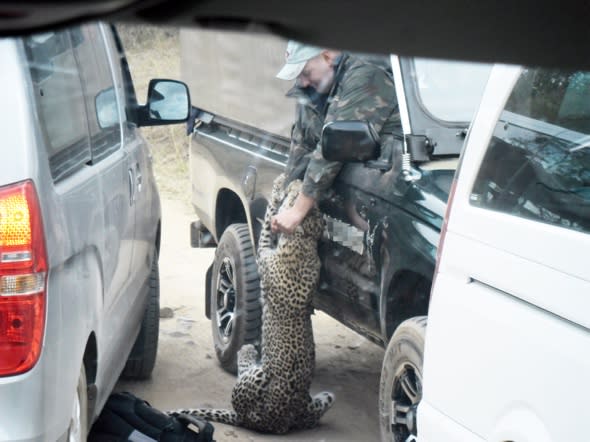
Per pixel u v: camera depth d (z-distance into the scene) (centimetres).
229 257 518
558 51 67
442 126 392
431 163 383
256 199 498
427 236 359
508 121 268
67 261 254
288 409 424
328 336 600
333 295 429
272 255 423
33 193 231
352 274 410
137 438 343
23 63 243
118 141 381
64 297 248
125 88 445
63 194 255
